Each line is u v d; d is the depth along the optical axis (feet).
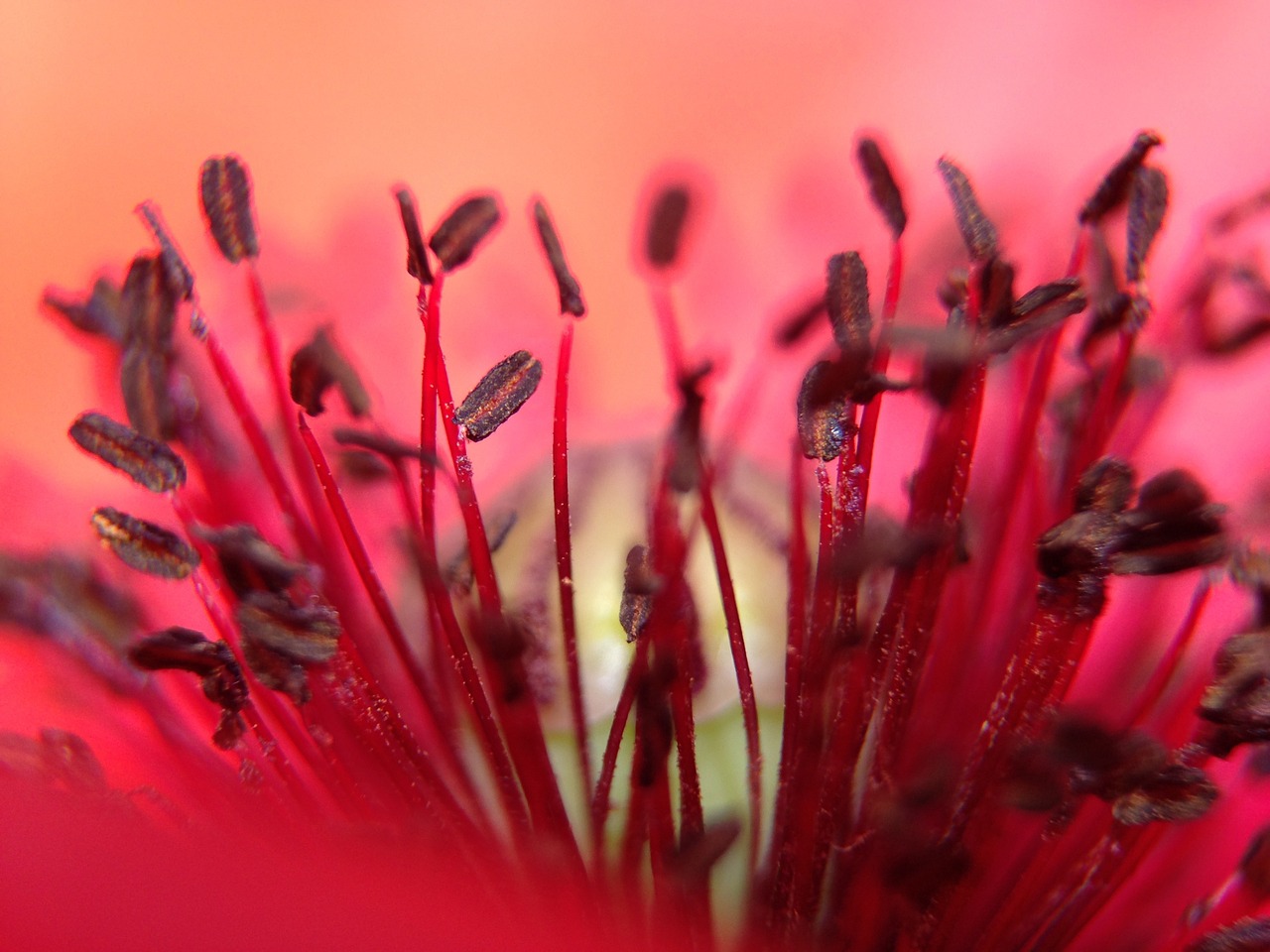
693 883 0.18
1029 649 0.18
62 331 0.19
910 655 0.18
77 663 0.19
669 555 0.18
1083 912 0.18
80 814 0.15
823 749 0.18
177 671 0.19
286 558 0.18
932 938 0.18
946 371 0.18
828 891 0.18
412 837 0.17
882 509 0.19
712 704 0.19
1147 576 0.19
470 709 0.18
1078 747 0.18
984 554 0.19
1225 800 0.19
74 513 0.19
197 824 0.18
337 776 0.18
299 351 0.19
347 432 0.18
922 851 0.18
